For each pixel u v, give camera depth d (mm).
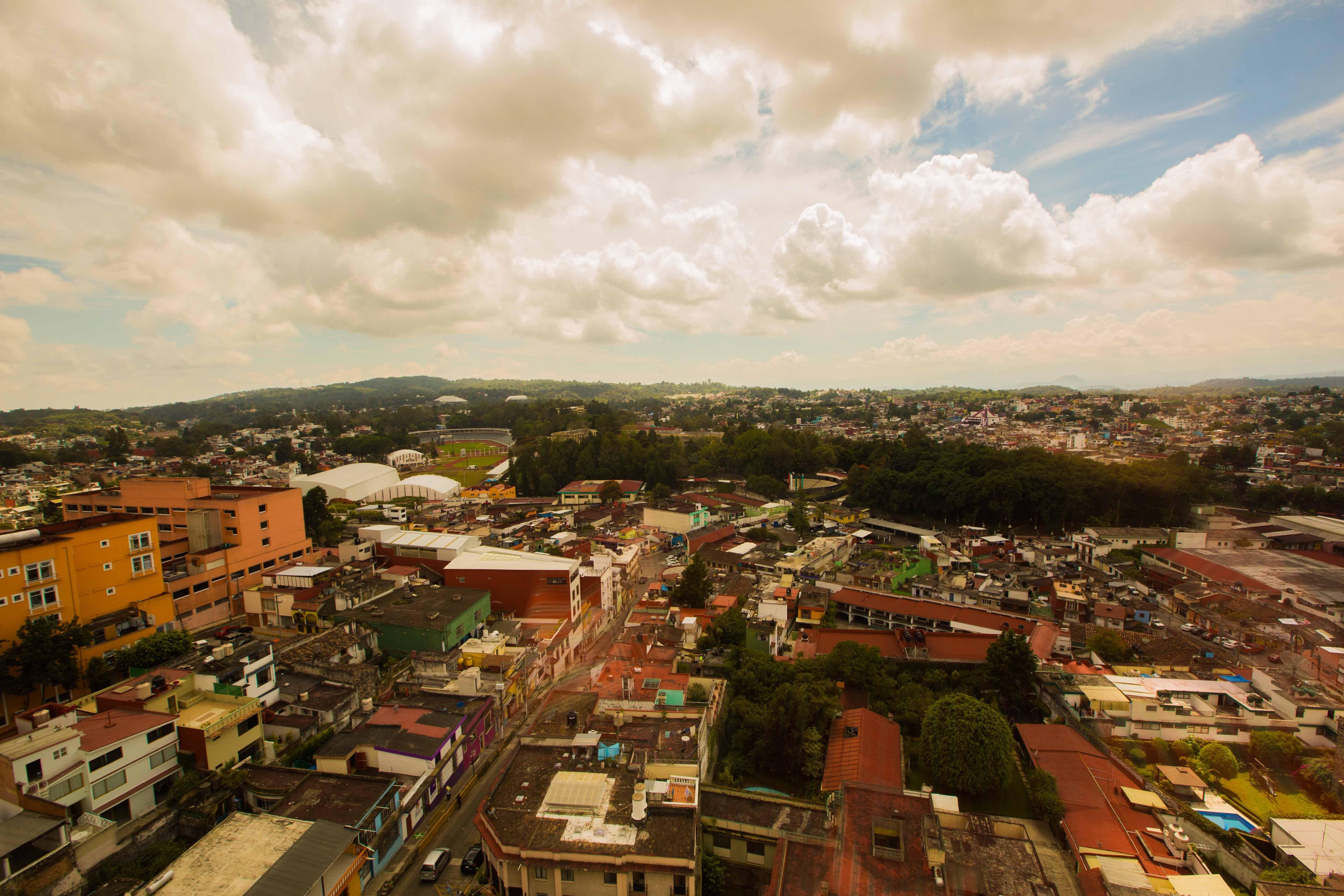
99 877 33156
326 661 57562
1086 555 118625
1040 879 31422
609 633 84688
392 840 38594
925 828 33188
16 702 52562
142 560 66375
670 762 40125
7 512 150250
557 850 32094
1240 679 61969
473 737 49625
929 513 161625
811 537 129500
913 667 65938
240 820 34094
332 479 183000
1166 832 40188
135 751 37969
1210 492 149875
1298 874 37438
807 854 33156
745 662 60438
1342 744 49750
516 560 82625
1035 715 60062
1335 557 105062
